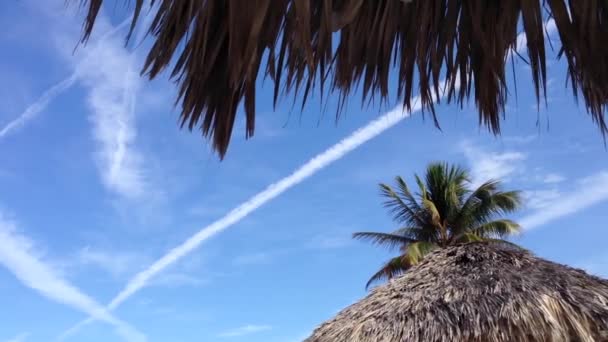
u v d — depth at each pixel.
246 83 1.96
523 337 5.35
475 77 2.80
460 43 2.71
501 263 6.33
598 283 6.15
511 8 2.53
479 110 2.83
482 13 2.52
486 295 5.80
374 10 2.50
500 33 2.52
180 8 1.91
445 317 5.73
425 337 5.64
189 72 1.97
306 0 1.55
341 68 2.55
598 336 5.37
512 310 5.46
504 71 2.57
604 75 2.69
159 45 1.98
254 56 1.74
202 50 1.85
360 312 6.63
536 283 5.79
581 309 5.45
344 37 2.56
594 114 2.90
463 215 24.72
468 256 6.64
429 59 2.70
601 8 2.61
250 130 2.00
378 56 2.60
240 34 1.55
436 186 25.20
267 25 1.90
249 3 1.56
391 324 5.98
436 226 24.69
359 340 6.05
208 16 1.83
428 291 6.24
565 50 2.78
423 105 2.69
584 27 2.54
